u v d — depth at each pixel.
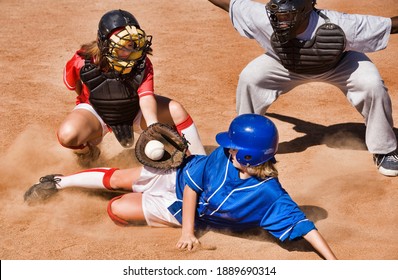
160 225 13.20
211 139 17.77
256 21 15.60
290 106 20.41
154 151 12.72
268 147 11.69
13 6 32.47
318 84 22.20
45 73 23.02
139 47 13.70
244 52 25.53
